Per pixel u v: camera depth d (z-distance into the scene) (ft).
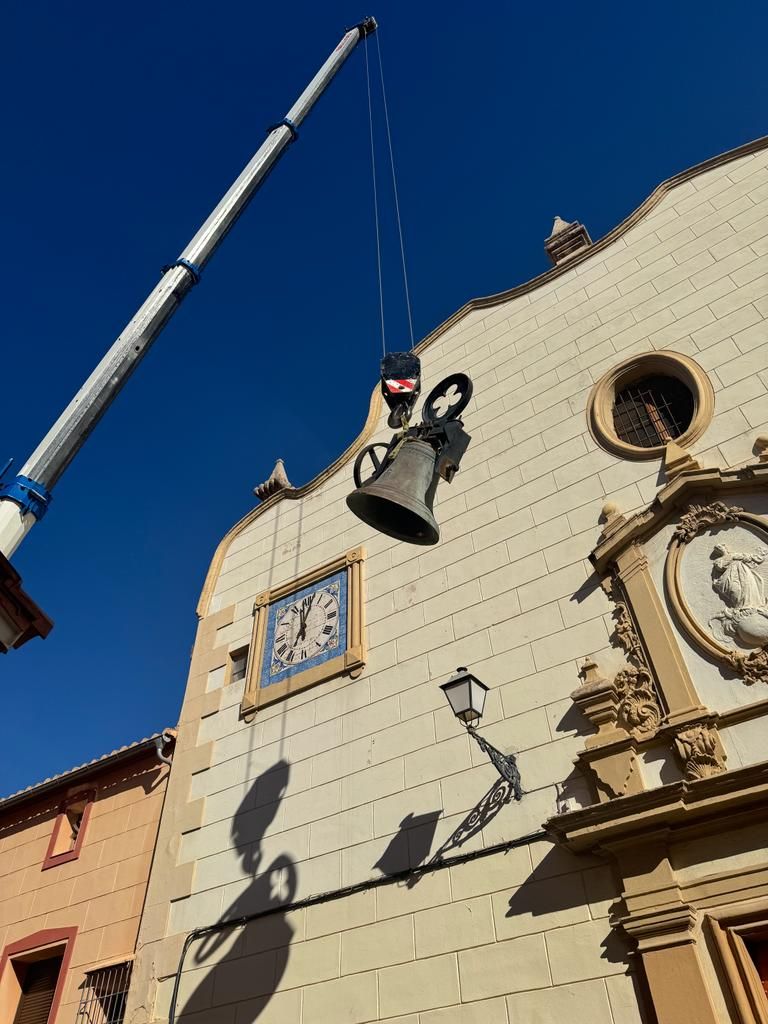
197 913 32.19
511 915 24.35
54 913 38.73
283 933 29.12
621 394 35.09
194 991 29.99
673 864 22.40
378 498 22.20
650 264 37.91
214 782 36.09
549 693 28.02
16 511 19.03
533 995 22.65
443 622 33.06
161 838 35.88
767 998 19.72
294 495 45.44
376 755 31.22
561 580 30.60
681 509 28.63
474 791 27.66
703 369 32.40
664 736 24.21
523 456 35.63
